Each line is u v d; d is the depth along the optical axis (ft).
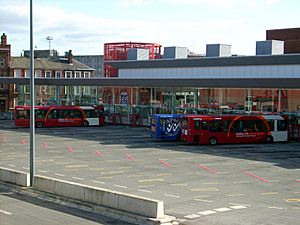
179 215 68.03
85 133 201.77
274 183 95.71
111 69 290.76
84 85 253.03
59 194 79.30
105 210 69.00
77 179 99.04
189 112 226.38
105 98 273.13
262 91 199.62
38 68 340.80
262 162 124.06
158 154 138.92
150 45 293.23
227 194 84.33
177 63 228.63
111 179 99.30
